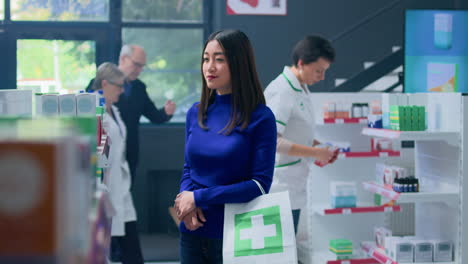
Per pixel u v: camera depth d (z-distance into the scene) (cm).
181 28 672
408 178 370
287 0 677
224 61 201
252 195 194
